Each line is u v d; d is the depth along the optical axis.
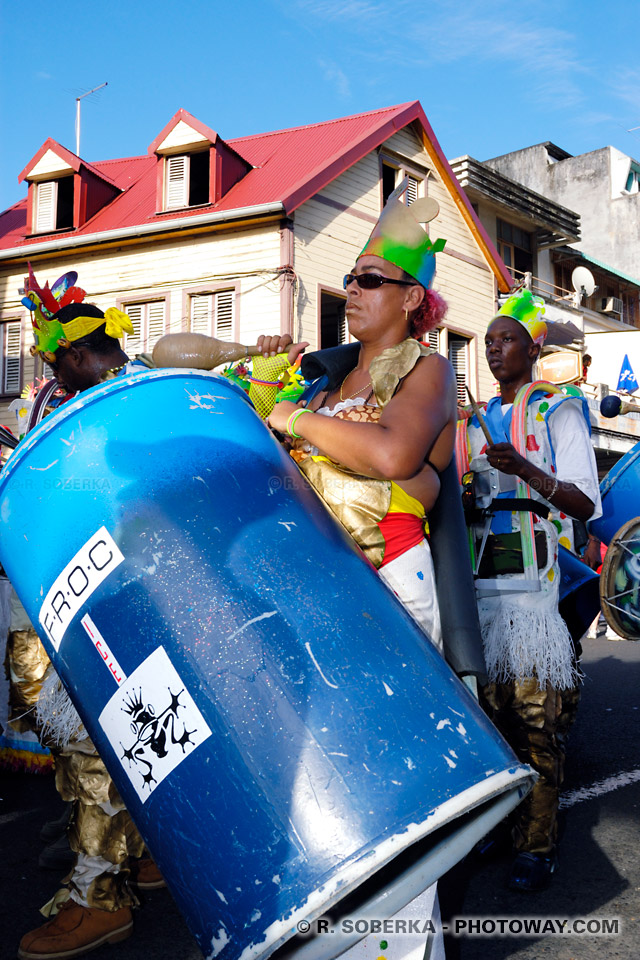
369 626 1.57
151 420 1.73
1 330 16.78
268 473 1.72
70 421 1.76
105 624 1.60
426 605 1.87
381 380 1.85
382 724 1.47
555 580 2.96
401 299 2.04
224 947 1.42
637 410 3.78
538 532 2.94
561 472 3.03
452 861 1.61
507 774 1.52
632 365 23.53
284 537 1.63
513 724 2.84
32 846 3.14
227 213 14.52
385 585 1.74
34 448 1.77
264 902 1.39
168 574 1.57
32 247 16.05
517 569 2.91
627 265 32.44
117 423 1.73
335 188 15.46
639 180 34.84
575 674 3.03
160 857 1.52
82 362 2.48
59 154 16.58
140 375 1.79
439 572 1.98
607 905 2.66
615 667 7.79
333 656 1.51
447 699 1.57
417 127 17.22
